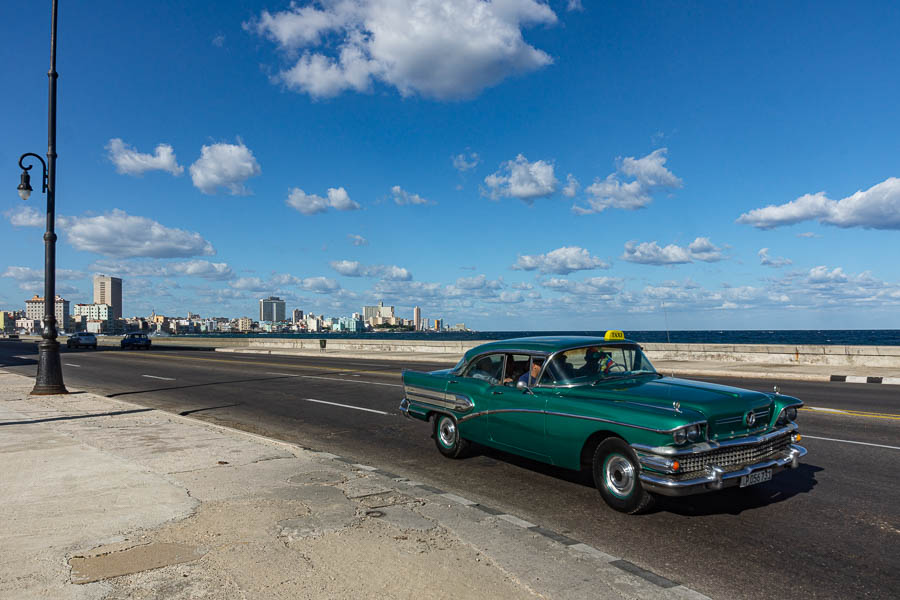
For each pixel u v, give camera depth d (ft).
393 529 15.40
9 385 54.44
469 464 24.61
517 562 13.35
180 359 103.81
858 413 35.24
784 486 20.63
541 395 20.45
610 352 21.58
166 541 14.52
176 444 26.58
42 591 11.78
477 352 24.44
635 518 17.63
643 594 11.89
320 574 12.60
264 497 18.26
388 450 27.43
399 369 74.84
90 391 52.80
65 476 20.77
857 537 15.94
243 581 12.24
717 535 16.19
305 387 53.78
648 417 16.70
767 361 71.15
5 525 15.66
